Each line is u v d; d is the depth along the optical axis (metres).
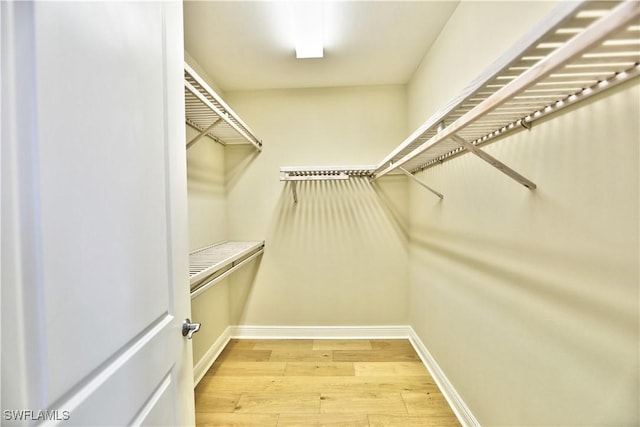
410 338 2.32
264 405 1.56
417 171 2.09
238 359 2.04
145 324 0.66
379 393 1.65
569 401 0.78
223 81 2.19
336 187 2.36
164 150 0.77
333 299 2.39
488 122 0.99
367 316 2.38
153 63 0.72
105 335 0.52
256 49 1.75
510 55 0.58
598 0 0.40
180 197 0.87
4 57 0.36
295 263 2.39
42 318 0.40
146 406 0.66
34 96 0.39
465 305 1.39
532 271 0.92
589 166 0.71
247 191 2.38
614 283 0.65
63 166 0.43
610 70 0.60
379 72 2.10
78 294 0.46
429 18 1.49
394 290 2.37
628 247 0.62
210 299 2.02
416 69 2.05
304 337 2.38
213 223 2.13
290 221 2.38
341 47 1.75
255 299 2.40
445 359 1.64
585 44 0.39
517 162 0.98
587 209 0.71
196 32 1.57
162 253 0.75
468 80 1.31
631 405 0.62
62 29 0.43
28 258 0.38
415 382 1.76
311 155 2.35
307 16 1.41
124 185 0.59
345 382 1.76
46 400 0.40
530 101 0.78
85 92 0.48
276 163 2.36
